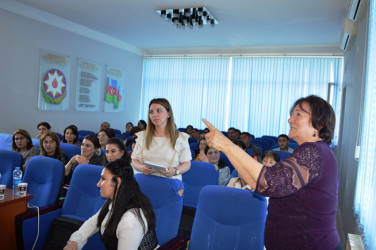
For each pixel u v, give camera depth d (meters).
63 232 2.15
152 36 7.18
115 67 7.84
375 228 1.38
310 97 1.08
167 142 2.21
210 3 4.71
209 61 8.16
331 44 6.89
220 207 1.74
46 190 2.43
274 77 7.52
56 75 6.18
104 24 6.41
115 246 1.59
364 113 1.94
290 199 1.04
